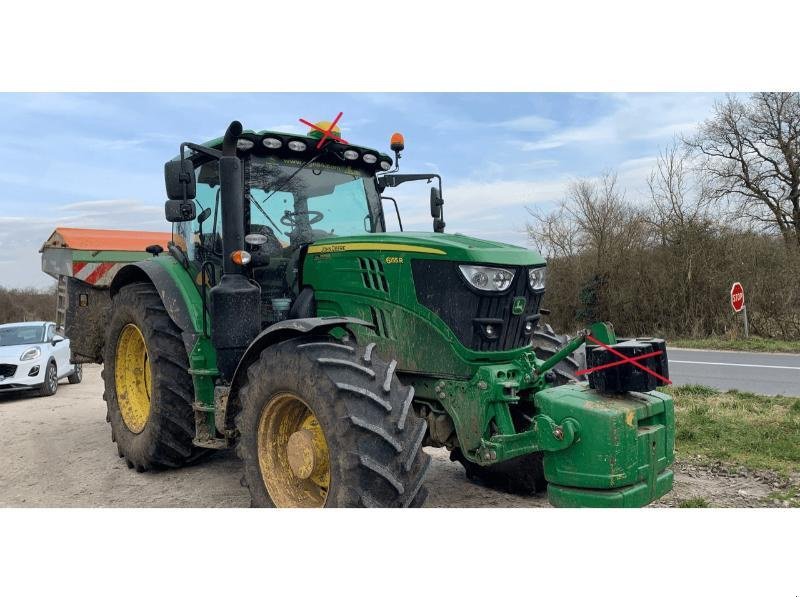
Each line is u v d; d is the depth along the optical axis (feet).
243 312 13.88
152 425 16.67
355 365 11.09
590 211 61.31
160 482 16.88
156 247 19.89
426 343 13.20
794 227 59.67
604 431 10.30
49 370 34.27
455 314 12.82
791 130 59.88
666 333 55.62
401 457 10.57
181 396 16.55
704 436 19.27
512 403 12.80
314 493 12.07
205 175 16.75
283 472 12.26
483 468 15.85
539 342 16.24
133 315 17.69
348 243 14.37
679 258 55.52
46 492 16.20
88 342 26.00
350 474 10.33
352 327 14.19
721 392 26.99
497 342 12.99
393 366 11.41
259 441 12.31
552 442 10.75
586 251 61.87
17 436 22.68
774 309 51.55
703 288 54.75
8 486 16.81
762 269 52.29
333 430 10.65
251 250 14.73
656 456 10.81
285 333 12.47
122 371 19.01
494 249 13.23
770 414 22.07
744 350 46.32
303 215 16.14
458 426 12.96
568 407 10.71
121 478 17.31
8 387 32.48
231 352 13.93
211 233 16.51
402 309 13.48
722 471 16.29
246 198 15.29
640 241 59.06
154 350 16.58
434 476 16.98
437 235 14.33
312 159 16.34
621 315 57.77
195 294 16.67
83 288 26.73
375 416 10.64
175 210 14.48
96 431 23.30
